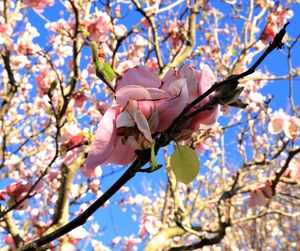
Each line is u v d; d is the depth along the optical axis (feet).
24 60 13.80
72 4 11.21
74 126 8.69
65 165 10.75
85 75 11.43
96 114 18.10
